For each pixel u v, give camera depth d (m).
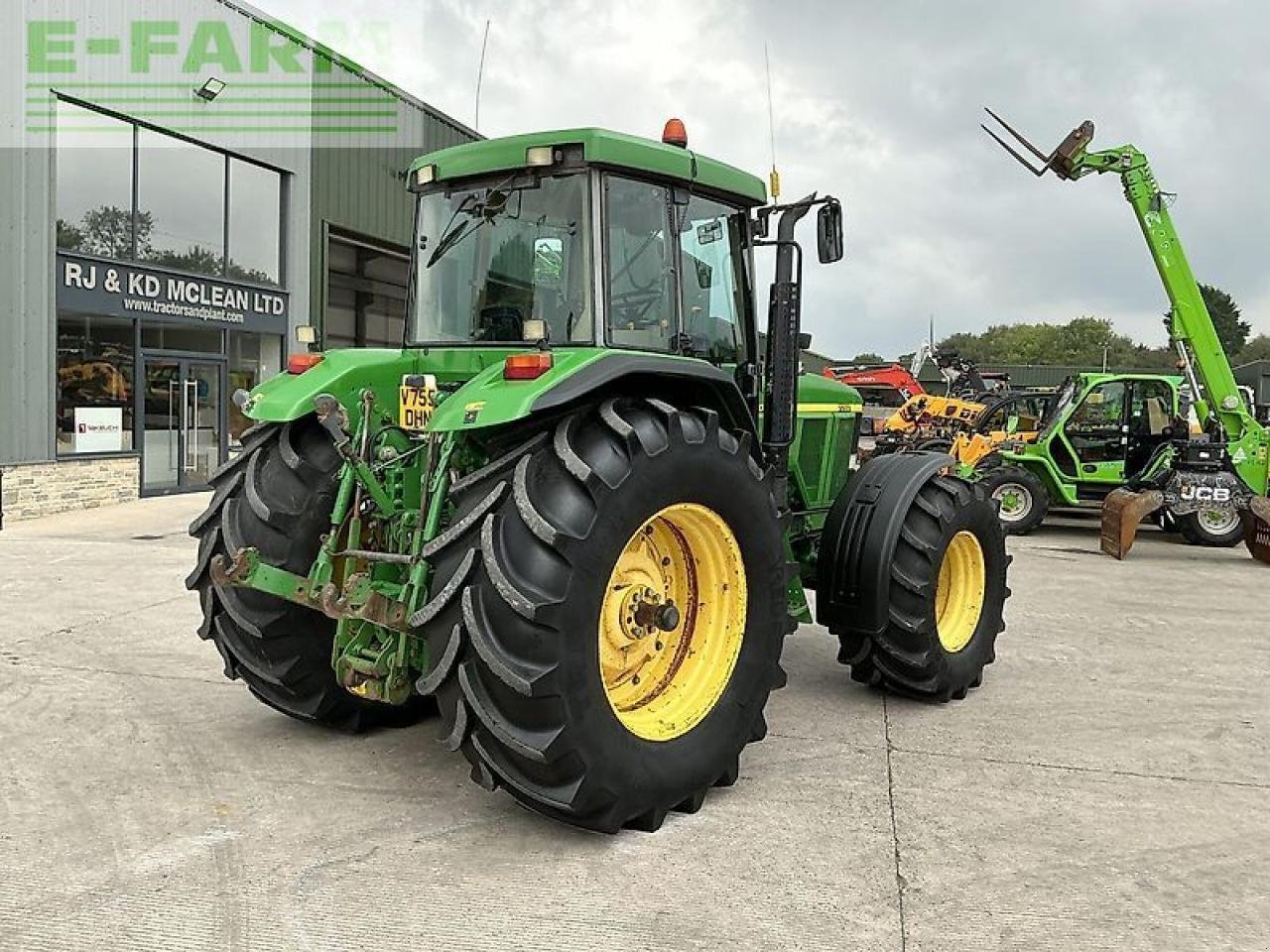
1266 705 5.09
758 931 2.78
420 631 3.27
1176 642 6.54
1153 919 2.90
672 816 3.56
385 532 3.82
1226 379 11.28
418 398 3.79
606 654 3.47
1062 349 88.00
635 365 3.36
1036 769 4.12
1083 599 8.13
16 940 2.66
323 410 3.54
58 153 11.55
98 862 3.12
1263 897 3.06
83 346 12.07
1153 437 12.73
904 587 4.75
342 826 3.42
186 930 2.73
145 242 12.86
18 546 9.28
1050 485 13.09
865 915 2.88
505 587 3.02
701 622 3.78
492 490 3.18
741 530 3.70
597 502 3.14
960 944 2.74
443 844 3.29
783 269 4.61
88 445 12.21
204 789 3.71
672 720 3.57
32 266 11.19
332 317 17.39
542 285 3.87
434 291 4.21
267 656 4.00
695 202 4.21
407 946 2.67
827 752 4.29
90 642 5.80
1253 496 10.80
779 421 4.64
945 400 15.05
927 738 4.50
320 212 15.87
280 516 3.82
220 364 14.20
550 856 3.22
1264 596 8.45
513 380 3.24
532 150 3.75
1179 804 3.77
